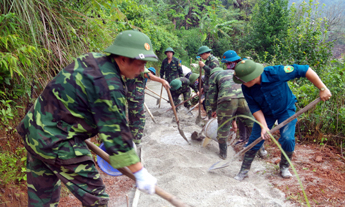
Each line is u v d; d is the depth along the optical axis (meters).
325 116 4.24
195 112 7.22
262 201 2.69
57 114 1.73
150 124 5.98
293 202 2.71
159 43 16.17
